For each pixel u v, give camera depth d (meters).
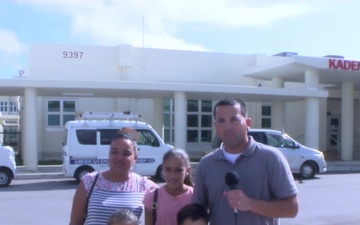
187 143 33.16
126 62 31.42
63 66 31.06
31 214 13.80
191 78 32.69
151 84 24.56
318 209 14.59
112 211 5.29
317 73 28.98
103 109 31.53
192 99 30.05
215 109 4.69
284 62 28.12
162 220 5.35
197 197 4.85
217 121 4.63
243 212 4.52
